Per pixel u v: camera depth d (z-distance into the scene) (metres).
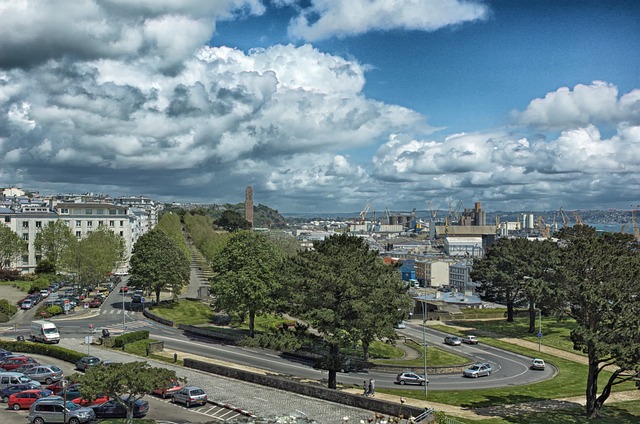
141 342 97.06
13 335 104.38
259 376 70.12
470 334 130.50
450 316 150.75
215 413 59.00
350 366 91.81
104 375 50.69
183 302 146.50
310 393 64.31
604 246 69.50
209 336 110.25
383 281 76.12
